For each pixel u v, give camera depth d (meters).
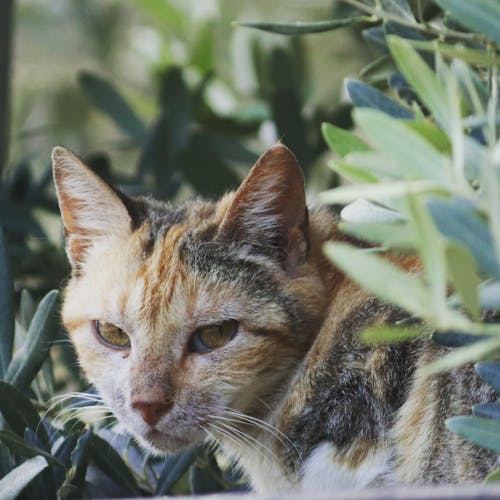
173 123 9.40
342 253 3.00
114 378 5.87
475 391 4.86
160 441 5.73
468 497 3.16
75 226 6.31
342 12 8.82
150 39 11.40
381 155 3.42
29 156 9.33
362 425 5.35
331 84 11.97
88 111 13.15
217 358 5.71
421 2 5.28
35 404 6.04
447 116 3.45
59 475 5.32
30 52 13.26
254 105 10.29
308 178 9.03
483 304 3.35
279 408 5.84
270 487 5.91
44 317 5.57
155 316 5.69
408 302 2.92
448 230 3.13
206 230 5.94
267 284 5.82
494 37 3.54
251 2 11.91
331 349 5.59
